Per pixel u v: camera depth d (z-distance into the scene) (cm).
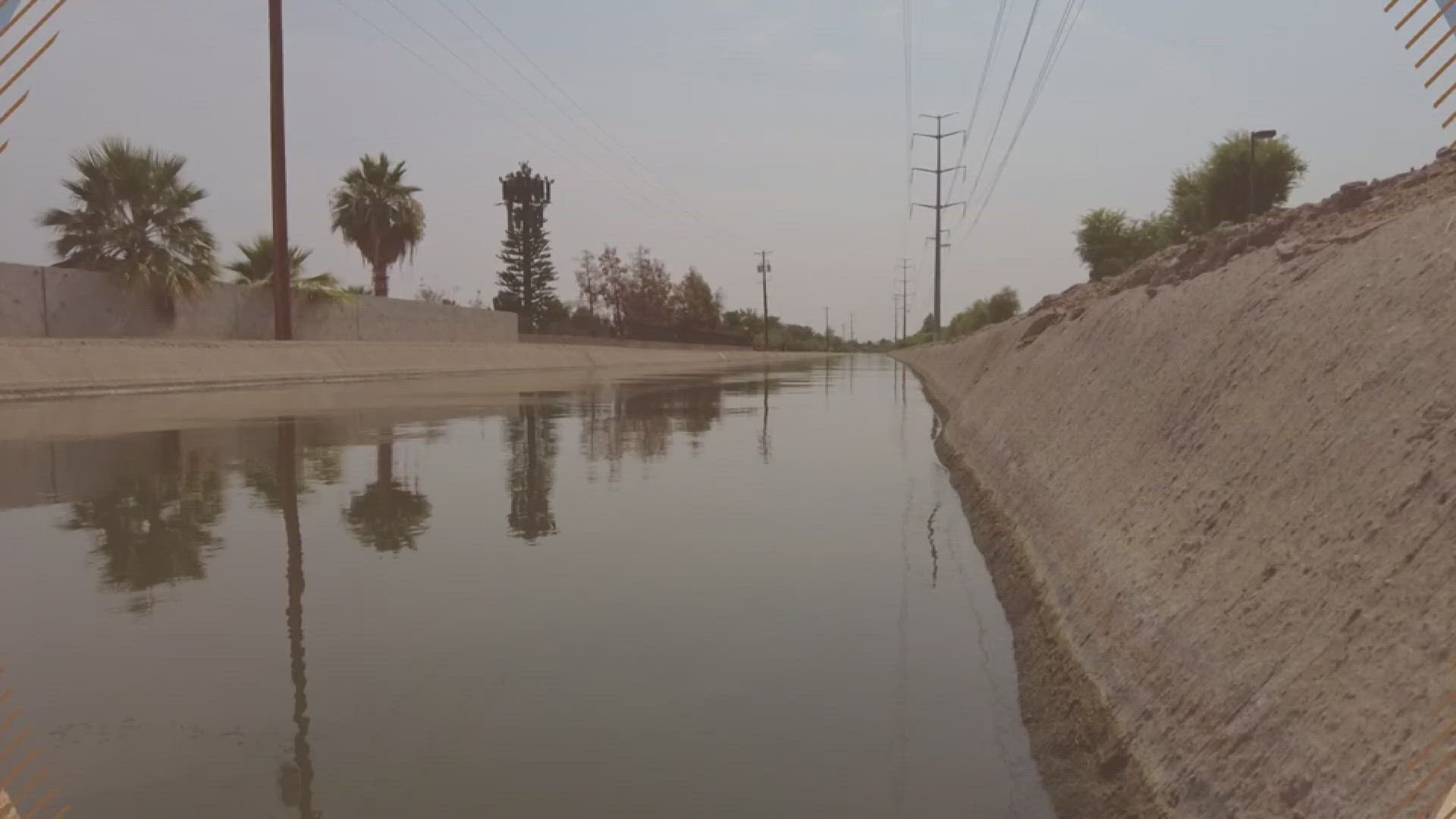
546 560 500
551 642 371
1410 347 271
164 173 2316
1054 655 338
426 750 274
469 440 1004
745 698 316
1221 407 369
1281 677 220
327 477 748
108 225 2256
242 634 375
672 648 363
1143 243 3462
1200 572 291
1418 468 228
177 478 736
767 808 242
